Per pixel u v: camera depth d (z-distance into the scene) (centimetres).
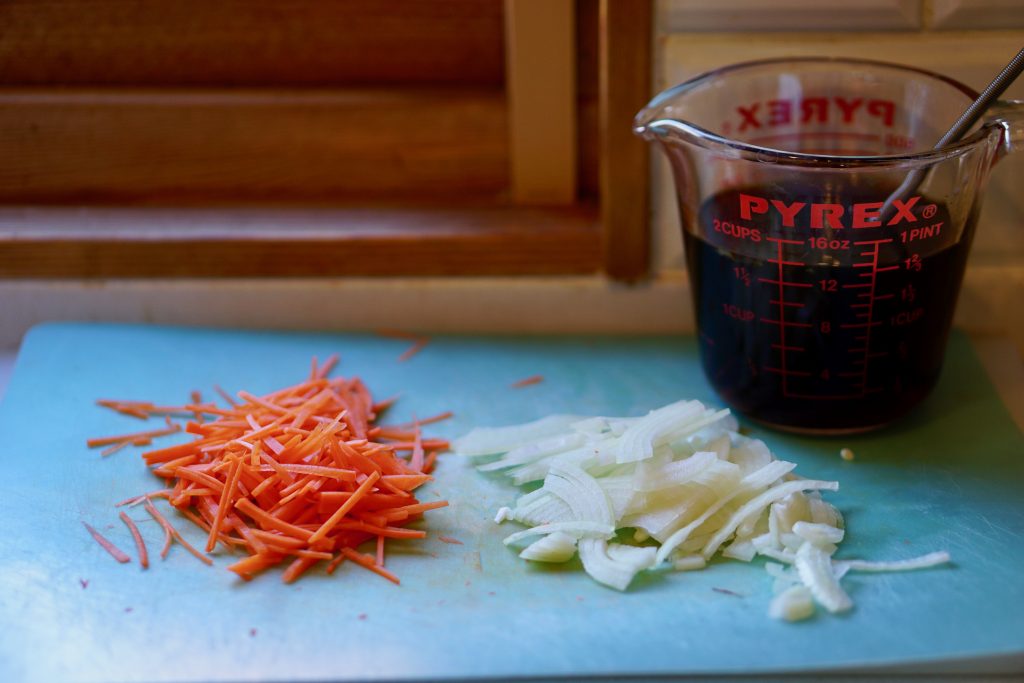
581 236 72
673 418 63
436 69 74
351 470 60
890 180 60
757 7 67
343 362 71
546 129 73
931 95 64
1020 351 71
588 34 72
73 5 73
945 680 54
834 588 56
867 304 61
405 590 57
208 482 61
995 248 70
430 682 53
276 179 76
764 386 63
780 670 54
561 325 73
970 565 58
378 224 73
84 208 76
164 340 73
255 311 74
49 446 65
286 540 59
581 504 60
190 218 74
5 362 73
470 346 72
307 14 73
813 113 67
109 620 56
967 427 65
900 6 66
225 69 75
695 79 65
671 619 56
